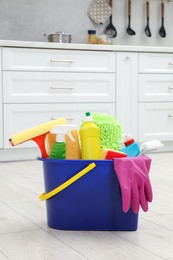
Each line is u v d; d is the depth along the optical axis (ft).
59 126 4.98
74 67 11.53
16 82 10.99
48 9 13.25
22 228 5.10
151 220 5.43
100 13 13.78
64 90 11.47
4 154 11.02
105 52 11.82
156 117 12.55
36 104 11.19
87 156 5.15
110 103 11.99
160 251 4.28
